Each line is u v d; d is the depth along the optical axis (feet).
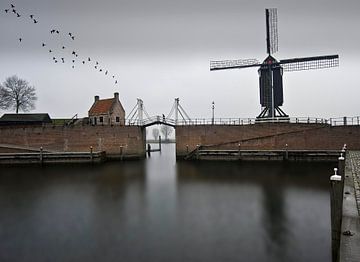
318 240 46.42
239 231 51.24
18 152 138.41
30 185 93.97
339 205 27.91
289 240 46.68
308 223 54.24
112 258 41.88
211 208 65.98
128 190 86.22
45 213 64.08
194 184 93.56
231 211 63.26
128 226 55.11
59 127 142.82
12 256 42.98
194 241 47.39
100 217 60.75
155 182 97.96
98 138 148.36
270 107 164.25
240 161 136.87
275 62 165.07
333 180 28.25
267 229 51.78
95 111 187.62
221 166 126.72
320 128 130.41
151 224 56.03
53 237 50.08
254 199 72.49
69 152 141.79
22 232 52.60
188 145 151.84
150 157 187.62
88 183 96.89
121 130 153.07
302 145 132.77
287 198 72.23
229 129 146.82
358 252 21.54
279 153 132.46
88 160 139.23
